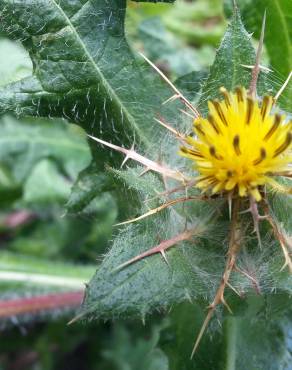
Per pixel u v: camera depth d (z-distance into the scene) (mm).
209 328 161
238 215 151
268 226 152
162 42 304
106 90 189
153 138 189
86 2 185
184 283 145
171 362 186
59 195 310
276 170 147
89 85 188
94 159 197
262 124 147
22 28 181
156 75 194
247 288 151
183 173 161
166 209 155
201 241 154
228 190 148
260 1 208
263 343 182
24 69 236
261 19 210
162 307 141
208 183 148
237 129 147
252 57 164
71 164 310
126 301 138
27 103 185
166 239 149
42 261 288
